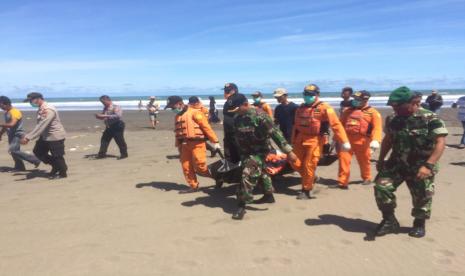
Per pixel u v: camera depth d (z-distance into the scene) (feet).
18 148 33.19
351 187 26.53
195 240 17.62
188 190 25.67
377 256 15.96
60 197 24.99
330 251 16.44
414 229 17.95
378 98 207.10
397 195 24.30
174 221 20.17
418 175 16.37
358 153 26.71
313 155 23.34
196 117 24.06
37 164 33.35
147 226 19.47
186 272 14.67
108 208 22.50
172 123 85.66
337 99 205.77
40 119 29.48
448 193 25.03
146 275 14.43
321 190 25.88
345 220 20.15
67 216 21.16
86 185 28.02
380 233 17.94
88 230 18.99
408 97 16.30
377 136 25.75
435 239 17.58
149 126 79.41
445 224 19.44
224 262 15.47
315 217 20.62
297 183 27.73
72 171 33.12
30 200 24.35
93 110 149.28
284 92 27.63
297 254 16.17
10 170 34.53
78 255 16.11
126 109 148.46
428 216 17.57
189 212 21.63
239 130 20.33
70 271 14.74
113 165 35.68
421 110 16.55
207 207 22.53
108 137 39.50
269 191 22.59
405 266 15.10
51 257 15.94
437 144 16.15
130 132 67.92
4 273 14.61
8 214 21.59
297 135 23.82
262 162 20.57
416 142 16.57
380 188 17.39
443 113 95.96
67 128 77.71
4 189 27.27
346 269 14.89
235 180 24.27
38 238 18.03
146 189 26.78
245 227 19.22
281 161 25.26
